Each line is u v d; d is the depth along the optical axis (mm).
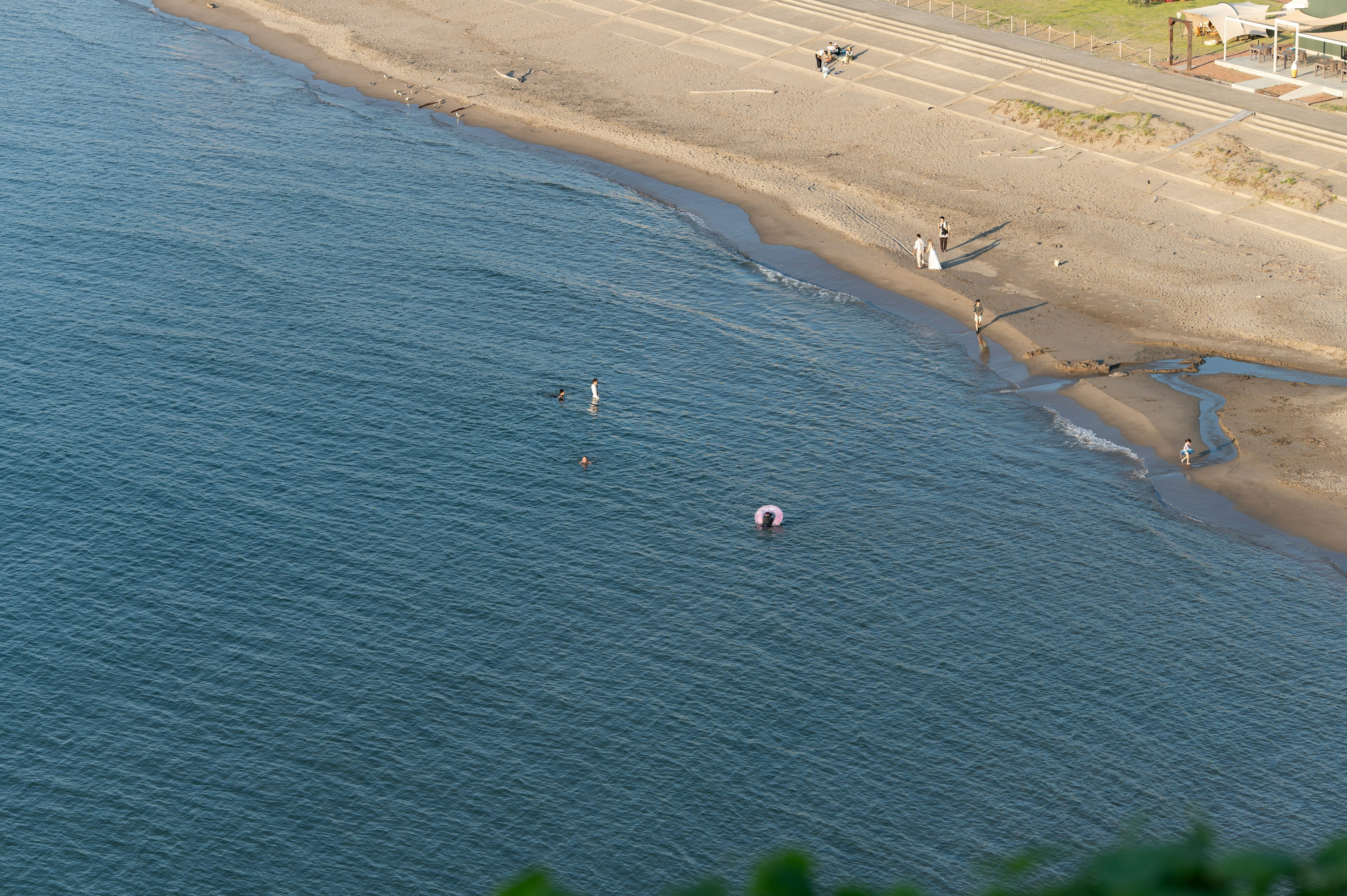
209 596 78875
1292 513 87375
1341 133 131375
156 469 91188
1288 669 72812
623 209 134875
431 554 82812
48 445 93688
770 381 103312
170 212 131750
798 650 74250
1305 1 141125
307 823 63312
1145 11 166250
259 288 117062
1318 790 64375
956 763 66438
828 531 84875
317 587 79625
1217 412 98750
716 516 86500
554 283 118938
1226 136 134375
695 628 76188
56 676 72438
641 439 95000
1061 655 73875
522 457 92812
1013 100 148125
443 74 168125
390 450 93500
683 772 66062
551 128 153625
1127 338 109062
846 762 66625
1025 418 98750
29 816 63562
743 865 61062
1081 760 66500
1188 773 65625
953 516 86625
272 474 90688
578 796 64812
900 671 72625
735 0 179750
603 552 83000
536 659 73875
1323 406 98625
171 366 104312
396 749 67625
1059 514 87125
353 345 107625
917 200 133500
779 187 138000
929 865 60969
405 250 124750
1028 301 115375
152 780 65688
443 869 60969
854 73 159625
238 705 70562
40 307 112938
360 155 146750
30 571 80875
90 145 147125
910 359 107250
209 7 194000
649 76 164250
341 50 176125
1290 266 116938
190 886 60188
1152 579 80625
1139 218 126625
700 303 116375
